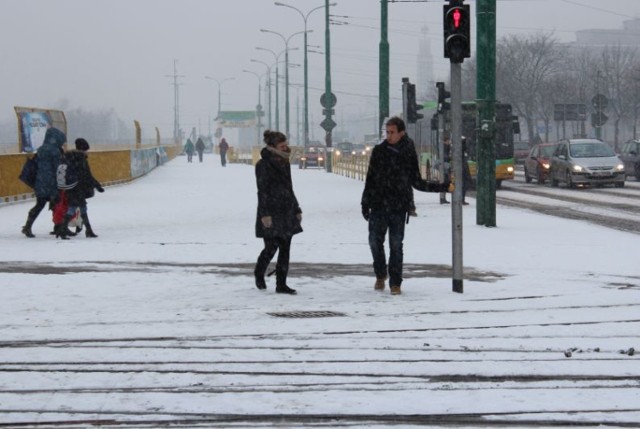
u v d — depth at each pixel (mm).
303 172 63781
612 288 13227
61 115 39406
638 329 10352
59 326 10641
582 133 86562
